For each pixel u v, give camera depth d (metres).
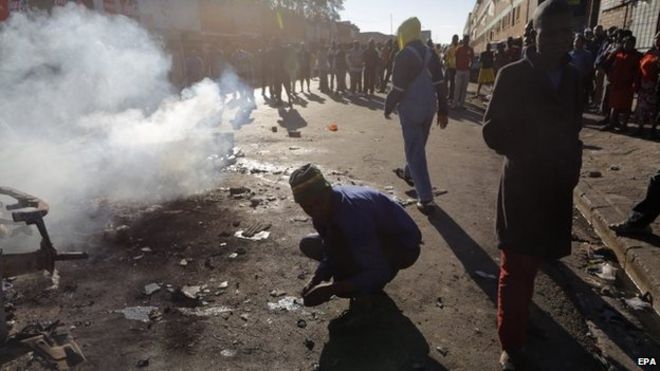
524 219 2.35
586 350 2.73
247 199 5.20
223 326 2.88
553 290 3.38
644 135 8.40
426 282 3.44
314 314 3.02
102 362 2.53
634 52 8.49
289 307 3.09
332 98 15.95
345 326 2.87
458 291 3.33
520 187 2.33
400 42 4.71
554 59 2.24
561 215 2.36
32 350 2.47
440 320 2.98
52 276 3.43
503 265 2.53
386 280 2.87
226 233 4.22
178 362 2.55
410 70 4.53
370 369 2.53
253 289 3.31
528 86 2.26
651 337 2.89
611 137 8.37
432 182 5.96
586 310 3.16
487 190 5.67
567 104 2.26
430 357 2.63
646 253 3.65
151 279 3.43
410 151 4.78
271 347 2.70
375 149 7.80
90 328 2.83
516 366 2.51
